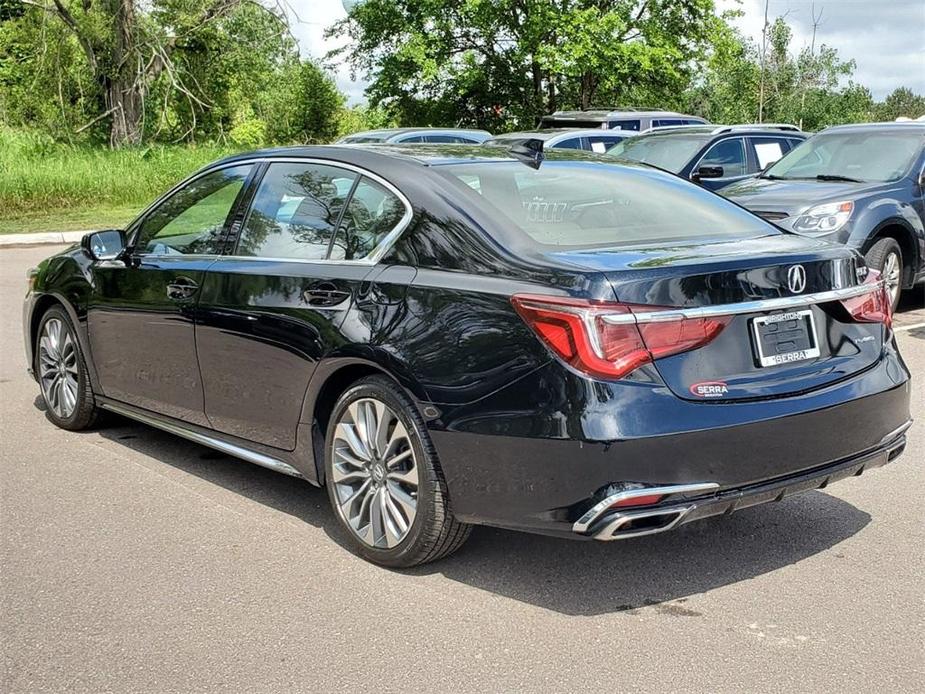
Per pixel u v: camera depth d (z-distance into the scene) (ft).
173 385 16.92
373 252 13.82
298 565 13.56
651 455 11.14
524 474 11.62
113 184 81.10
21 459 18.38
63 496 16.38
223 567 13.50
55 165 82.17
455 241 12.95
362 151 15.08
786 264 12.38
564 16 110.52
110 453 18.76
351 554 13.94
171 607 12.27
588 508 11.20
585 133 52.75
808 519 15.12
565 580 13.01
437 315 12.51
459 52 121.80
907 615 11.88
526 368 11.58
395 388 13.01
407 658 10.94
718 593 12.56
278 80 143.64
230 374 15.57
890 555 13.70
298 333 14.16
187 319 16.24
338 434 13.85
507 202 13.53
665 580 12.98
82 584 12.96
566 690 10.23
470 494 12.19
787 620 11.78
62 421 20.18
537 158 15.31
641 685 10.30
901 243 31.60
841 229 29.78
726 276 11.86
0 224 68.85
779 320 12.32
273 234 15.56
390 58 120.47
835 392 12.50
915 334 29.66
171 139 137.80
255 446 15.56
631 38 116.37
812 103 113.70
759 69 117.91
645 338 11.32
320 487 15.38
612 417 11.10
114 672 10.69
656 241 13.15
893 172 32.60
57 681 10.52
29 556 13.88
